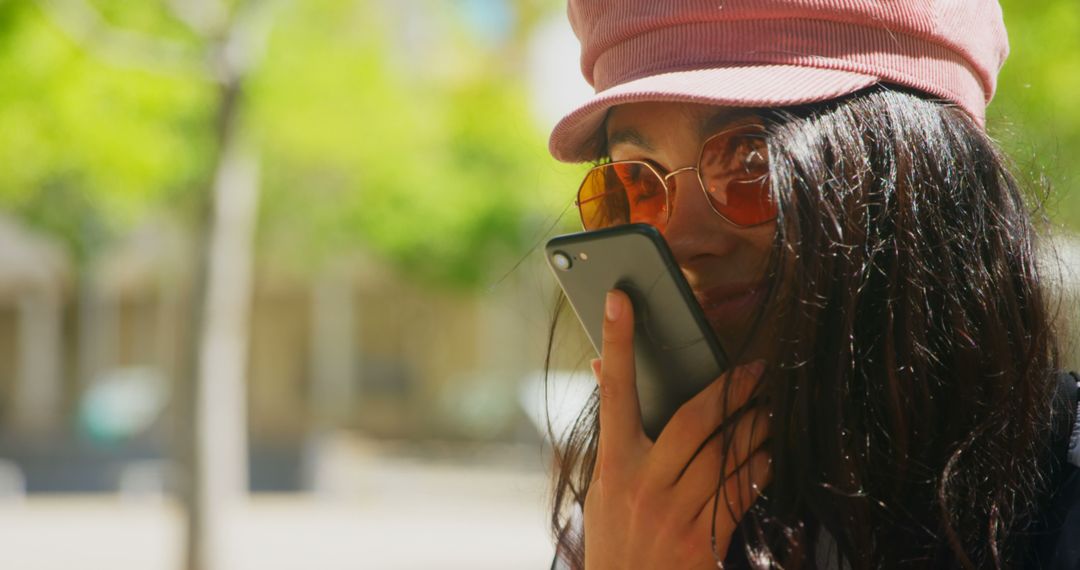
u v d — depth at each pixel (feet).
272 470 51.08
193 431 23.88
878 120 3.60
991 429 3.49
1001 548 3.44
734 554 3.70
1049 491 3.54
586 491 4.43
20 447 57.72
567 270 3.76
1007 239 3.73
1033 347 3.62
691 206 3.91
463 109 36.76
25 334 87.35
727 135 3.78
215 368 24.02
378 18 30.66
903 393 3.45
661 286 3.57
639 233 3.52
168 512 43.83
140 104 25.64
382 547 35.27
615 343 3.56
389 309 86.63
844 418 3.43
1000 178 3.79
